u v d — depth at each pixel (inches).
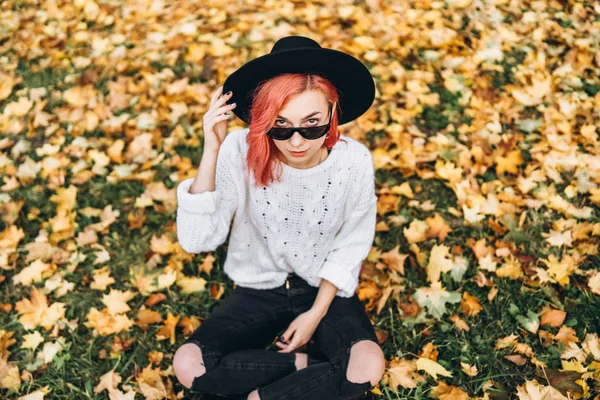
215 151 65.2
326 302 75.6
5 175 118.0
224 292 99.2
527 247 100.1
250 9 151.3
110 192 113.9
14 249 104.4
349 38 141.3
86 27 150.3
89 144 121.9
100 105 129.0
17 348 92.7
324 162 68.9
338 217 73.8
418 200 109.8
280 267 76.7
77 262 102.7
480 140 116.6
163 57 139.1
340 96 65.3
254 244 77.2
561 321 89.0
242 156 69.4
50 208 112.3
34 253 104.0
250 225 75.2
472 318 91.8
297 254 74.3
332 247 77.9
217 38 143.2
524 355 86.7
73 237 107.0
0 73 139.3
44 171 116.7
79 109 128.4
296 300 79.0
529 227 102.7
